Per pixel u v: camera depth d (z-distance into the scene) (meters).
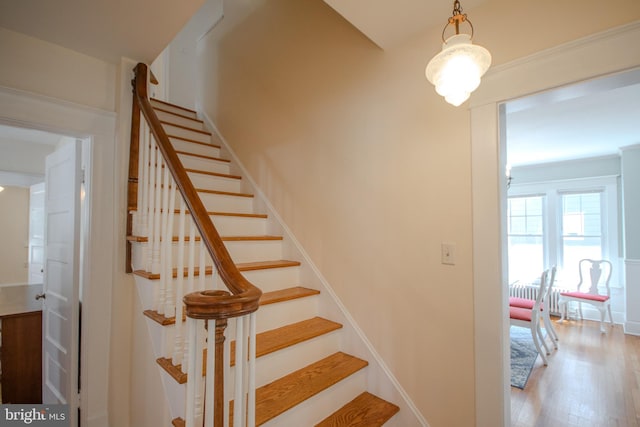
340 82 2.25
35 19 1.68
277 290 2.29
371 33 1.80
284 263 2.36
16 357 2.69
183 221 1.48
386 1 1.53
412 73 1.84
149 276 1.74
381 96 1.99
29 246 4.28
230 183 3.02
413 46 1.84
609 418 2.26
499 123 1.52
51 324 2.38
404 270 1.84
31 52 1.84
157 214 1.75
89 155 2.04
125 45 1.96
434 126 1.74
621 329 4.36
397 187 1.89
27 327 2.76
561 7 1.36
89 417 1.89
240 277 1.15
